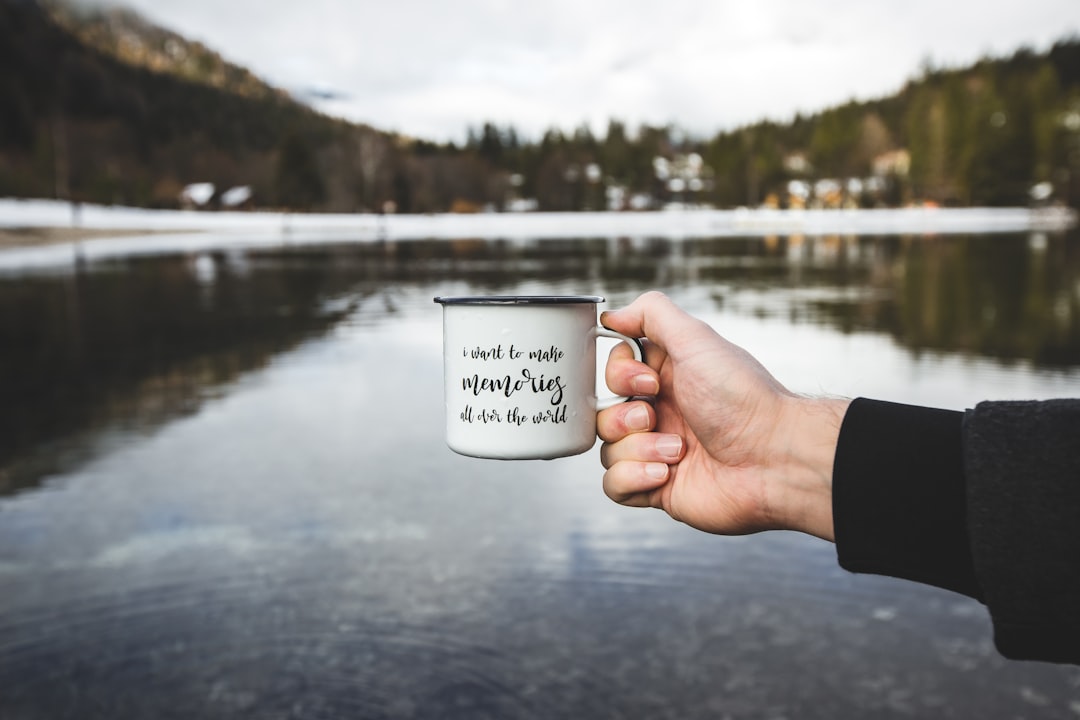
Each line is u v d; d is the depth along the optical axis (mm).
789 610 2762
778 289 13125
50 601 2846
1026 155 73500
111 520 3545
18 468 4254
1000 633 729
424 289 13422
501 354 1045
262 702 2287
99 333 8844
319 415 5270
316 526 3457
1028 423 763
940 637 2598
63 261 20609
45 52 78000
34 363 7191
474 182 79750
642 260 20641
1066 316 9836
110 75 83062
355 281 15023
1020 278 15328
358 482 3982
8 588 2938
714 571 3029
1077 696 2293
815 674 2400
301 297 12328
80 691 2348
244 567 3086
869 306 10883
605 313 1225
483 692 2326
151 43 173000
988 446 761
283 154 68875
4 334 8828
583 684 2354
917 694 2312
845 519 838
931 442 828
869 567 835
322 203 70188
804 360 6988
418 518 3531
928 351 7418
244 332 8844
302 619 2721
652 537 3314
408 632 2623
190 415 5312
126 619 2727
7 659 2494
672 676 2396
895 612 2744
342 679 2391
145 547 3268
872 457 842
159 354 7566
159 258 22016
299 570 3061
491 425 1057
